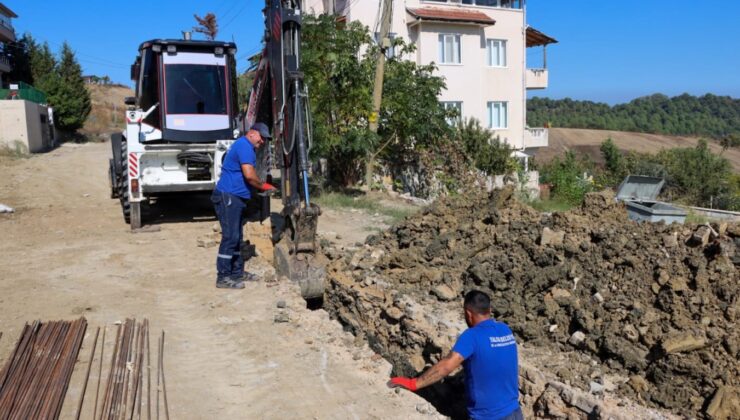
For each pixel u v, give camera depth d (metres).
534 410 5.37
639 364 5.41
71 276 8.30
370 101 16.84
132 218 11.59
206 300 7.19
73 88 44.88
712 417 4.78
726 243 6.33
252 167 7.50
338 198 15.99
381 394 4.94
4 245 10.31
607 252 6.92
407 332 6.59
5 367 5.10
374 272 8.24
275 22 7.70
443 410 5.89
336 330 6.32
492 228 8.52
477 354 4.15
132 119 11.32
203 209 14.21
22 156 28.25
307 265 7.77
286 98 7.67
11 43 46.00
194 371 5.30
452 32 26.30
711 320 5.56
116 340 5.89
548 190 22.70
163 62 11.38
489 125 28.52
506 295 6.86
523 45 28.83
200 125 11.57
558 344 6.11
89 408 4.58
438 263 8.12
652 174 28.52
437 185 18.98
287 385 5.06
